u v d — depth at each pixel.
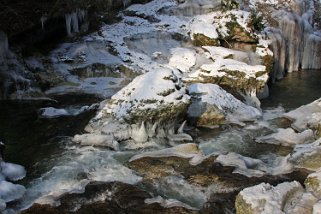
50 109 10.41
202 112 10.04
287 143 9.05
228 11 14.43
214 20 14.36
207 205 6.61
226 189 7.05
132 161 7.99
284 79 15.14
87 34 14.19
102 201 6.66
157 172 7.62
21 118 10.09
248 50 13.79
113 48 13.46
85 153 8.42
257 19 14.38
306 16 18.33
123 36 14.13
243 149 8.91
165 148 8.63
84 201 6.64
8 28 11.38
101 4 15.25
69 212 6.38
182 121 9.72
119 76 12.66
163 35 14.23
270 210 5.89
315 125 9.83
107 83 12.38
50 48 13.20
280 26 16.36
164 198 6.88
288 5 18.16
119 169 7.79
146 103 8.77
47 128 9.57
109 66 12.72
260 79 11.95
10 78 11.27
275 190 6.36
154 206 6.54
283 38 15.41
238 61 12.59
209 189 7.08
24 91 11.41
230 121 10.16
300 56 17.03
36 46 12.92
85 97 11.47
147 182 7.34
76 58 12.91
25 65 11.87
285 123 10.33
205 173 7.52
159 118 8.89
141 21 15.34
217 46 13.56
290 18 16.47
